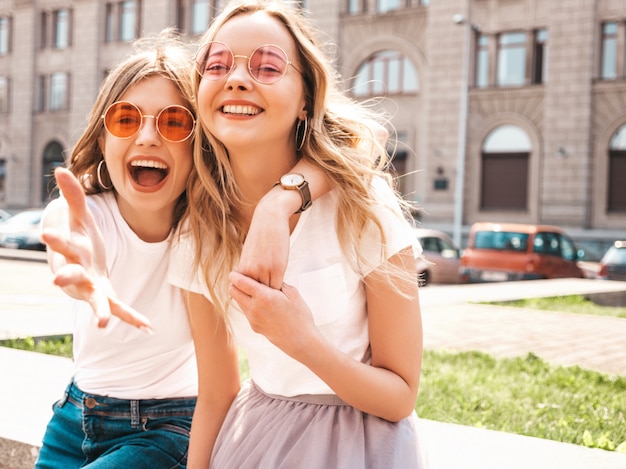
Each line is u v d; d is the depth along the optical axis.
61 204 1.83
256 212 1.63
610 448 3.65
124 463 2.12
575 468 2.94
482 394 5.08
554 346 7.70
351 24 30.11
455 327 8.88
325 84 1.82
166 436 2.24
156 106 2.04
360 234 1.77
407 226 1.81
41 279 14.49
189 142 2.01
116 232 2.13
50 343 6.31
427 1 28.98
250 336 1.92
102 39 35.06
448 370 5.94
